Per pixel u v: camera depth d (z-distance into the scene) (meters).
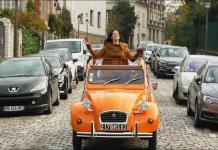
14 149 11.81
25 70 17.62
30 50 43.72
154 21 125.69
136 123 11.08
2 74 17.42
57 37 60.72
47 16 60.00
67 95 21.62
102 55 13.12
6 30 36.91
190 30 52.06
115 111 11.03
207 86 14.83
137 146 12.17
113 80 12.30
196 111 14.58
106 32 93.19
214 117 14.06
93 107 11.25
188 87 18.22
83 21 81.81
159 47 37.97
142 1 115.69
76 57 30.30
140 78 12.34
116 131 11.04
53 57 22.28
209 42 44.28
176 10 62.41
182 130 14.27
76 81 27.50
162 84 28.42
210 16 43.94
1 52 36.84
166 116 16.77
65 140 12.83
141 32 115.94
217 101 14.09
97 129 11.08
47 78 17.28
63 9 67.00
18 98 16.23
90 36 85.12
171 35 68.81
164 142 12.57
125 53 13.14
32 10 50.69
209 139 13.04
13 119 16.14
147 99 11.98
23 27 42.50
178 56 33.25
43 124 15.18
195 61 20.70
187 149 11.79
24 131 14.07
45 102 16.66
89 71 12.47
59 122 15.52
